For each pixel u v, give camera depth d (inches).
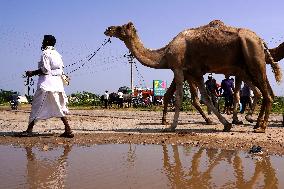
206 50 383.6
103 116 699.4
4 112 896.9
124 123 513.0
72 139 325.4
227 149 272.7
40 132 374.0
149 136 343.9
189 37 389.4
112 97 1312.7
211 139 322.3
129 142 310.8
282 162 220.7
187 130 406.9
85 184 163.9
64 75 345.1
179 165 211.5
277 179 176.7
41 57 333.4
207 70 394.3
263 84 382.6
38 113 335.0
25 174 185.3
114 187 158.7
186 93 987.9
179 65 390.0
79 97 1764.3
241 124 483.2
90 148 279.7
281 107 971.9
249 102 732.0
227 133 372.2
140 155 247.0
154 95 1355.8
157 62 404.5
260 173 190.1
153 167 205.5
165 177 179.6
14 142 309.4
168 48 396.2
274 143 295.0
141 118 633.6
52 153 256.4
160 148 279.7
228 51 379.9
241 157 239.0
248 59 376.2
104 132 380.8
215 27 387.9
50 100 334.3
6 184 163.8
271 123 515.5
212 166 209.2
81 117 662.5
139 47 410.6
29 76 334.3
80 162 220.2
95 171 193.3
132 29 409.4
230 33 380.8
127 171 193.0
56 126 451.5
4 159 231.9
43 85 331.9
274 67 398.6
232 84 719.1
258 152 251.9
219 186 162.7
